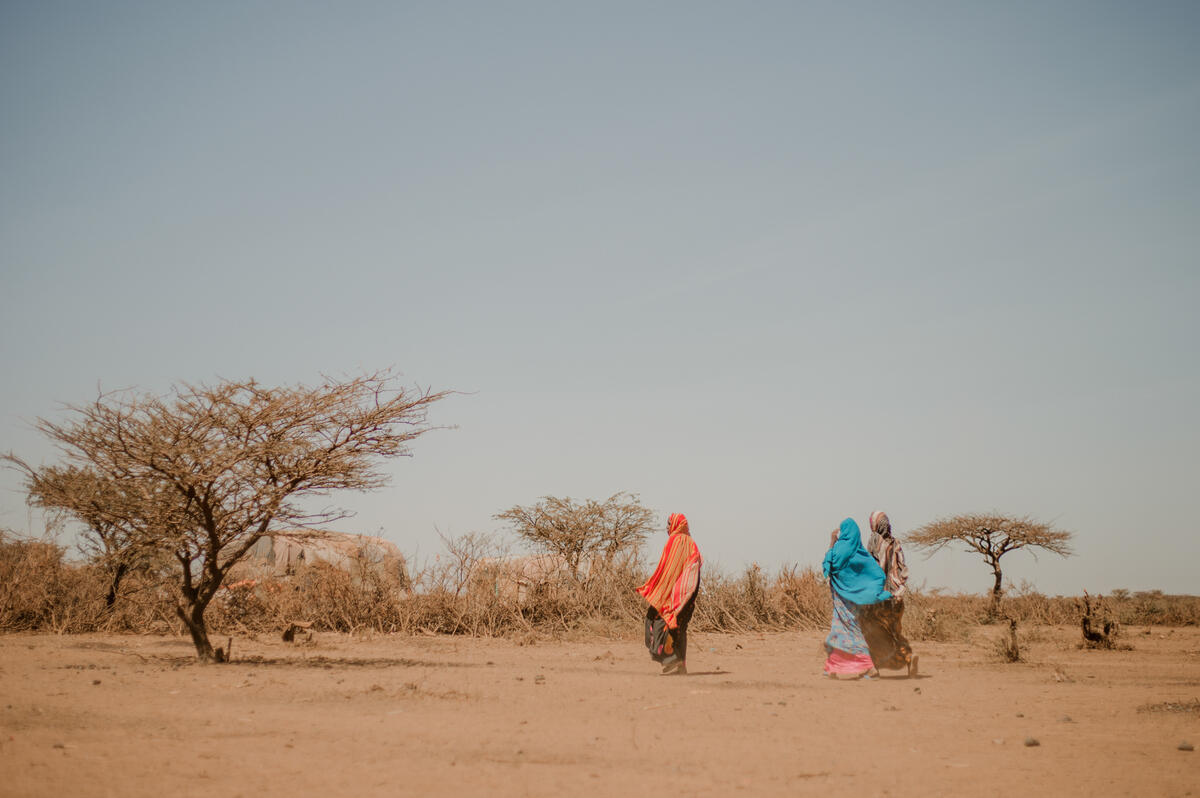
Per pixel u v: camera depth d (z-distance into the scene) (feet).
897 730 26.09
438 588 70.79
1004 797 18.25
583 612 72.28
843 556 41.52
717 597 78.43
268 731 24.39
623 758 21.53
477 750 22.12
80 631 63.16
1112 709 30.83
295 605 67.97
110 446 38.96
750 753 22.39
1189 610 105.60
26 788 17.60
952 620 76.13
